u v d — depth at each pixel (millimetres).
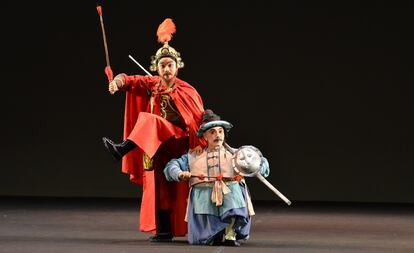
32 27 22109
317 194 21734
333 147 21578
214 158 11180
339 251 10438
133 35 21781
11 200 20703
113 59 21922
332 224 14891
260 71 21609
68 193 22469
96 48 21984
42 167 22469
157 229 11742
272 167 21781
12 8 22109
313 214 17312
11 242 11266
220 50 21672
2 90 22328
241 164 10961
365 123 21438
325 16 21391
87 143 22312
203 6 21641
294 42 21484
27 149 22469
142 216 11664
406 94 21250
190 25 21672
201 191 11125
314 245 11195
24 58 22219
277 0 21469
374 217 16578
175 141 11773
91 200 21078
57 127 22328
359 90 21406
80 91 22188
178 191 11820
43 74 22219
